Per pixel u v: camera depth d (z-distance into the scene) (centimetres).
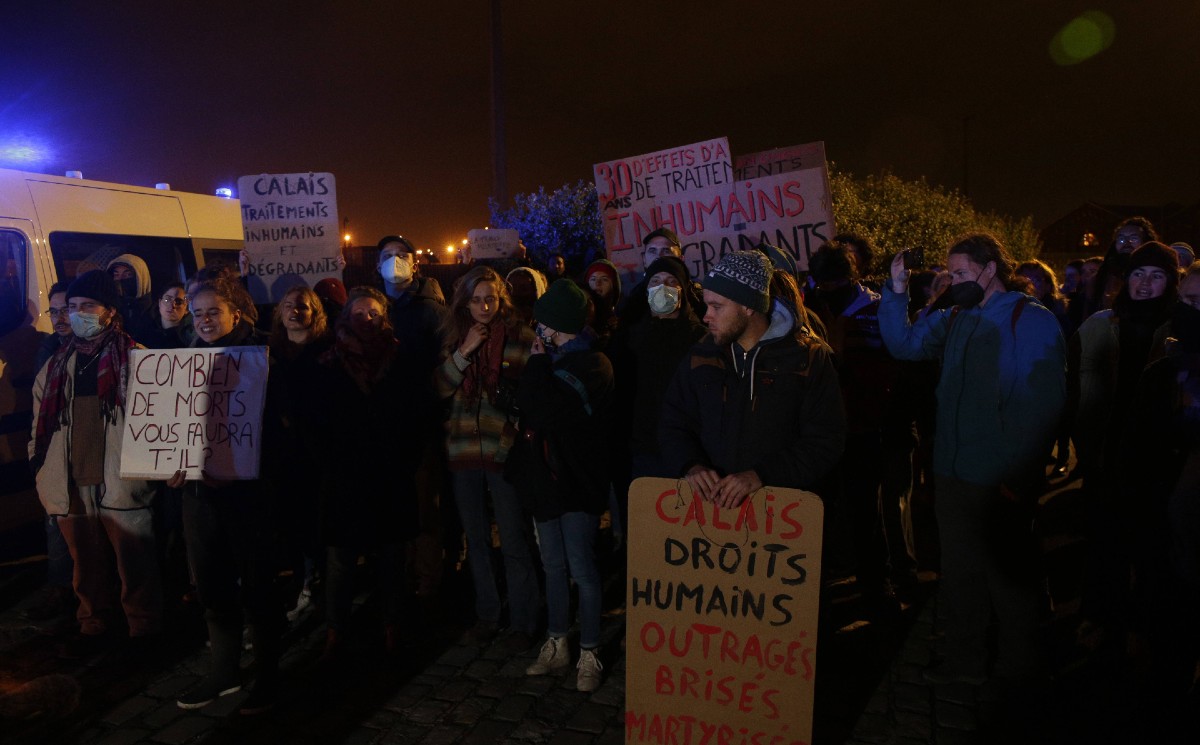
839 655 374
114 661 396
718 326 254
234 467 330
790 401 253
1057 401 306
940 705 328
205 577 342
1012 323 313
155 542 411
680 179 500
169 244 633
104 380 391
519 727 322
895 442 439
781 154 588
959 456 324
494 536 549
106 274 410
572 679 361
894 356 355
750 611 249
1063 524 558
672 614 257
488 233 878
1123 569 350
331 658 376
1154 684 288
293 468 424
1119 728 304
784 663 247
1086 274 761
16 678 382
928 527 560
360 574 502
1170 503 273
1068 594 437
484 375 383
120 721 339
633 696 263
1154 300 374
